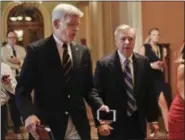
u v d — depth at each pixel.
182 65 1.87
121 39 2.43
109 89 2.45
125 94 2.43
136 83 2.44
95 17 6.39
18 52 4.01
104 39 6.22
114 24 5.88
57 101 1.93
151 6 5.41
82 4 6.46
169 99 3.17
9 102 3.06
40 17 6.53
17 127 3.77
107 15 6.15
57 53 1.95
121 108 2.42
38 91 1.95
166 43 5.21
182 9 5.41
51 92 1.93
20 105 1.87
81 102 2.00
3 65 2.59
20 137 3.79
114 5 5.85
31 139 1.93
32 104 1.88
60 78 1.93
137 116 2.43
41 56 1.94
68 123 1.94
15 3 6.35
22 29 6.45
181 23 5.40
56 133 1.91
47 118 1.92
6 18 6.19
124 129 2.41
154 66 4.06
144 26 5.38
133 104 2.42
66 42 1.97
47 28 6.58
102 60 2.49
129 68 2.45
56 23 1.94
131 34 2.43
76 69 1.97
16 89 1.94
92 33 6.45
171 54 4.96
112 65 2.46
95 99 2.11
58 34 1.94
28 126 1.78
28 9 6.40
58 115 1.92
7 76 2.54
